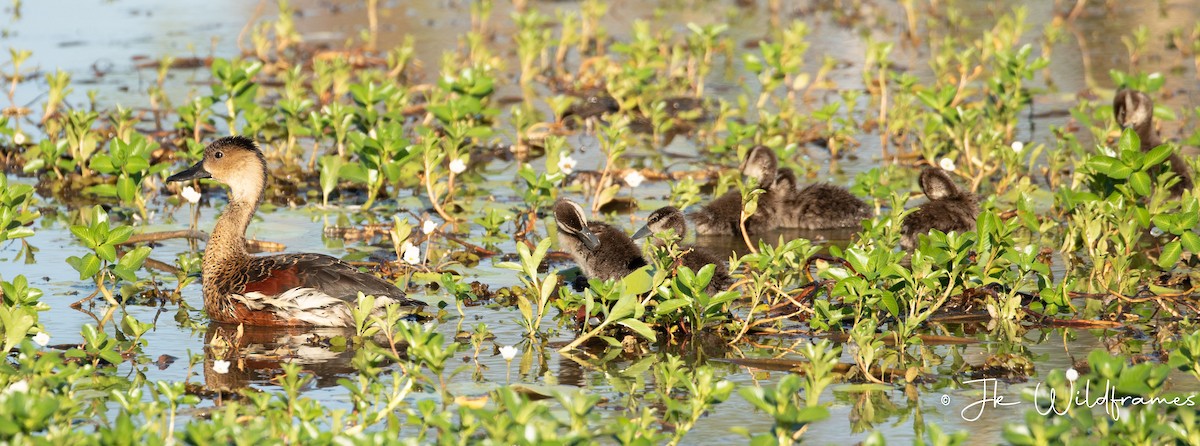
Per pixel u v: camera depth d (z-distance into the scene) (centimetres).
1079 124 2150
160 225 1608
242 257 1263
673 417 973
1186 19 3130
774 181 1645
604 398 1012
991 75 2597
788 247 1207
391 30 3152
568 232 1373
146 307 1284
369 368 973
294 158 1973
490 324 1220
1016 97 2047
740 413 988
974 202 1596
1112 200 1383
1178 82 2441
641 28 2639
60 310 1264
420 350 977
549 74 2677
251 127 1934
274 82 2600
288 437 864
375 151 1711
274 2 3547
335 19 3316
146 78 2578
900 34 3052
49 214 1698
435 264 1428
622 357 1123
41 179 1866
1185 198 1348
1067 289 1182
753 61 2284
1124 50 2780
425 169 1720
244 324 1229
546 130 2214
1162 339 1137
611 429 908
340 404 996
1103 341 1141
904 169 1919
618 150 1739
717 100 2427
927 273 1150
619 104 2286
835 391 1031
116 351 1135
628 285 1152
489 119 2291
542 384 1044
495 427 843
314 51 2792
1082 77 2523
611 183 1842
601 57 2586
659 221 1449
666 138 2177
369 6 3325
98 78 2567
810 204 1625
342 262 1243
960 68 2481
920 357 1109
